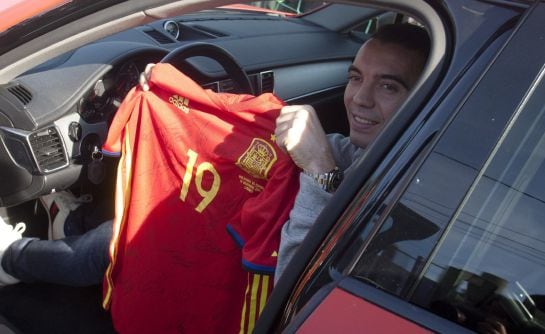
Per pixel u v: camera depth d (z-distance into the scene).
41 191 2.19
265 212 1.65
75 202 2.39
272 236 1.63
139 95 1.89
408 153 1.12
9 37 1.45
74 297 2.24
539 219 1.05
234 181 1.81
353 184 1.18
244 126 1.82
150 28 3.23
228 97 1.95
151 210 1.89
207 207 1.84
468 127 1.09
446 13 1.21
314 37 3.73
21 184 2.16
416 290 1.05
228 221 1.82
